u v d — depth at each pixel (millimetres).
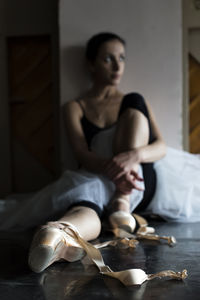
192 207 1739
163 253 1142
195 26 2344
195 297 777
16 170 2619
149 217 1809
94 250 968
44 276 929
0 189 2600
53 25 2490
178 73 2254
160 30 2262
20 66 2602
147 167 1678
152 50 2273
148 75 2285
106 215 1472
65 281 888
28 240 1389
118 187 1504
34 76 2588
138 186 1554
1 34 2549
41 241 895
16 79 2605
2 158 2592
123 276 862
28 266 1024
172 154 1956
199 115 2469
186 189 1719
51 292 815
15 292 818
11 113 2621
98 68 2092
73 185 1498
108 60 2070
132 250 1188
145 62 2283
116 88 2309
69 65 2318
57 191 1541
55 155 2512
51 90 2570
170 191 1708
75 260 1043
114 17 2293
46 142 2592
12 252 1203
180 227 1582
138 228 1461
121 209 1443
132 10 2279
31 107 2600
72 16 2311
